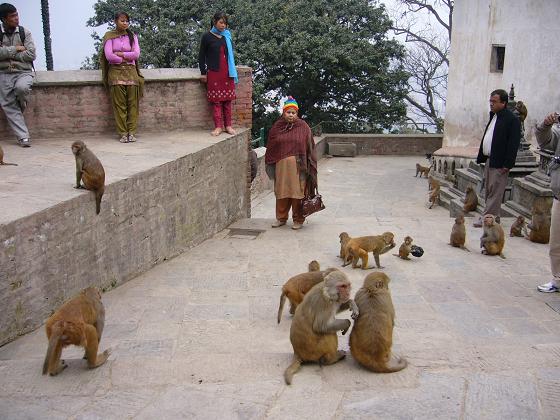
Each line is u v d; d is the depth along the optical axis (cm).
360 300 456
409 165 2456
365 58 2488
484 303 657
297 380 442
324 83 2636
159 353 507
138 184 739
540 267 802
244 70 1102
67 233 602
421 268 795
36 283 557
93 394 421
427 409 398
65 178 707
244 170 1131
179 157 848
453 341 542
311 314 451
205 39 1032
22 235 536
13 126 905
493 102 956
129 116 977
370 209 1619
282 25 2400
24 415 391
